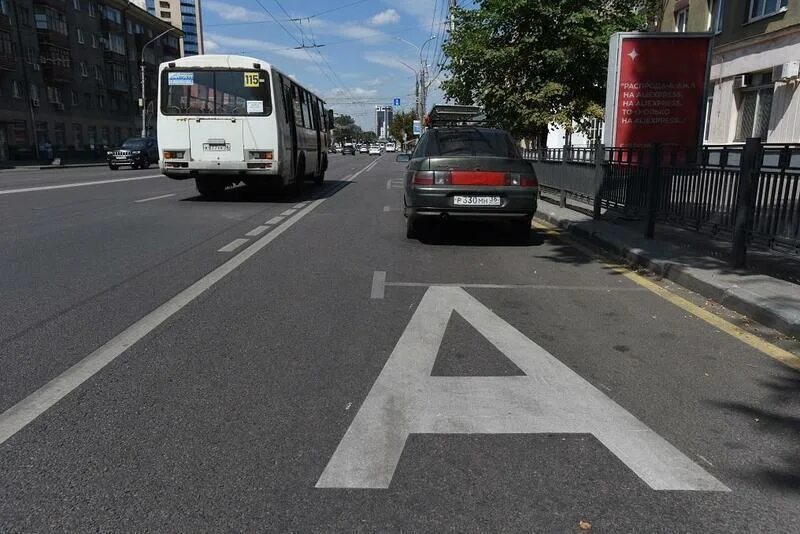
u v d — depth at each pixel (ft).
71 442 10.07
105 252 25.77
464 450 9.94
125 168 122.42
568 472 9.33
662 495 8.77
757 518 8.27
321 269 23.00
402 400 11.69
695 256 23.41
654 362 13.70
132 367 13.17
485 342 14.92
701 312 17.61
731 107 56.90
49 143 164.14
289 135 49.16
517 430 10.59
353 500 8.61
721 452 9.93
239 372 12.96
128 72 223.30
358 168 122.72
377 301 18.52
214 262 24.02
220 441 10.14
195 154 45.39
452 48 49.98
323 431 10.50
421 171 27.50
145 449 9.87
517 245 29.04
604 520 8.21
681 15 67.97
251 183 49.83
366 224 35.70
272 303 18.16
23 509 8.33
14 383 12.29
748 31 53.83
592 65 46.68
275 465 9.45
